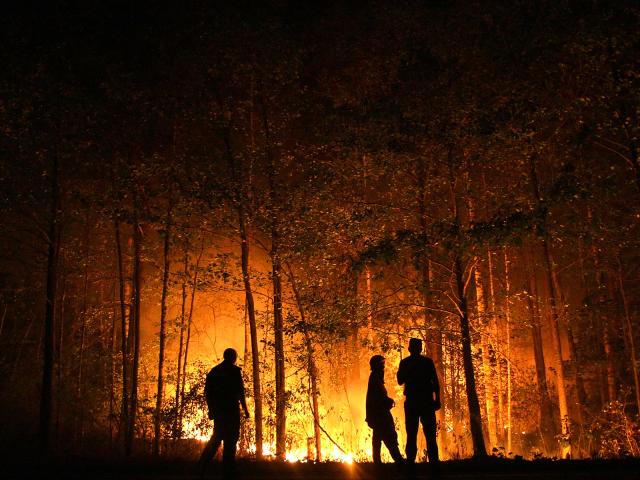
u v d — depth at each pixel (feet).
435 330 58.54
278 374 61.31
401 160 55.93
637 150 56.85
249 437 61.77
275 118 67.15
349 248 62.13
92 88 63.31
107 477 33.81
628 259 69.51
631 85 55.57
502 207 55.01
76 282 82.48
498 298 70.38
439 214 59.11
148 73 65.26
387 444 35.73
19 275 76.64
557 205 51.88
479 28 64.44
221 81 65.36
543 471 34.12
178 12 65.21
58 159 61.16
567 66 59.67
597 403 82.38
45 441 57.36
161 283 75.82
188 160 63.87
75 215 65.62
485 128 53.67
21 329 83.76
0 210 60.34
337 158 60.90
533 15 63.05
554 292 64.69
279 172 64.75
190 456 55.36
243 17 64.80
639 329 70.08
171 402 64.90
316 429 60.64
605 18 57.93
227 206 60.70
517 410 74.02
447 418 68.59
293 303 63.72
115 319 81.00
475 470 35.09
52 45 61.93
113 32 64.85
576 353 74.90
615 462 37.17
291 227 59.88
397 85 63.16
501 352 69.97
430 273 65.67
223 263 62.28
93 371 78.74
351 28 74.02
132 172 59.98
